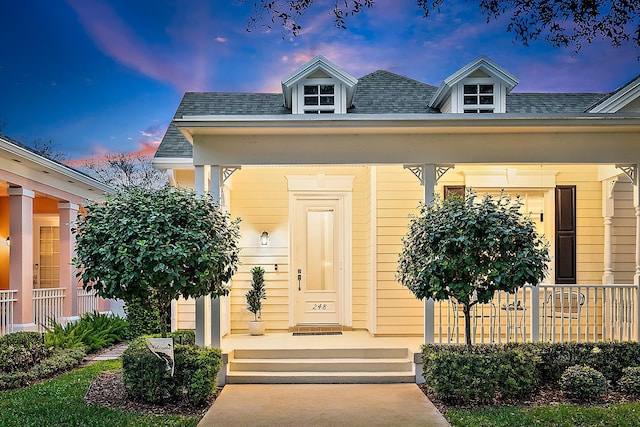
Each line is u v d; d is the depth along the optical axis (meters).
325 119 8.06
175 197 7.32
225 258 7.38
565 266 10.26
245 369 8.60
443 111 10.49
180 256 6.77
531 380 7.24
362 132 8.38
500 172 10.30
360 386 8.17
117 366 9.18
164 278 6.83
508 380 7.06
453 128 8.21
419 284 7.45
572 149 8.49
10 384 7.77
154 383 6.91
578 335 8.60
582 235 10.34
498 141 8.49
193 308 10.28
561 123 8.09
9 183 10.52
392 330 10.09
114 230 6.88
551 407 6.80
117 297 7.06
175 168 9.94
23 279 10.76
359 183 11.32
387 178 10.18
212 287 7.47
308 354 8.88
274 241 11.31
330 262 11.41
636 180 8.57
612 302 8.74
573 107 11.51
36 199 15.18
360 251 11.23
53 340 10.05
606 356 7.91
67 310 12.90
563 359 7.91
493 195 10.39
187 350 7.30
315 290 11.36
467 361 7.08
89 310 14.20
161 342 6.90
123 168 28.17
